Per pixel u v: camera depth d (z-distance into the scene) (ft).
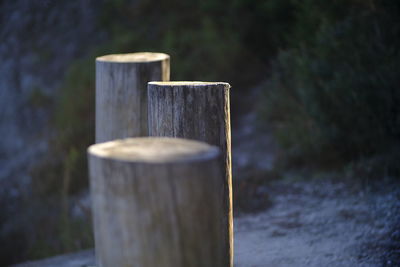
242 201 17.10
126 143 6.27
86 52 36.01
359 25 20.20
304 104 20.22
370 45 19.08
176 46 29.96
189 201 5.58
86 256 14.64
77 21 38.47
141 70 11.82
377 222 13.97
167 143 6.26
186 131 8.98
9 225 22.45
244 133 25.35
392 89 17.88
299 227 14.58
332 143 19.17
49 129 33.17
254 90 27.86
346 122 18.90
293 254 12.60
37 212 22.47
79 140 28.17
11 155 33.50
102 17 36.70
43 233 20.68
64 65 36.47
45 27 39.91
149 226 5.55
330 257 12.16
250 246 13.46
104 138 12.19
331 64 19.93
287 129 21.84
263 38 28.60
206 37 29.14
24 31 40.57
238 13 29.43
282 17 28.09
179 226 5.57
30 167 29.12
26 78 37.42
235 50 28.25
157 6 34.17
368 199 15.75
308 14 23.72
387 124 18.11
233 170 21.67
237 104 27.32
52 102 34.78
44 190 25.09
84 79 31.09
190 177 5.55
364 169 17.67
